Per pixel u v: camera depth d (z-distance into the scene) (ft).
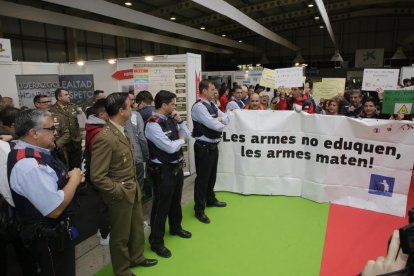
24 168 4.81
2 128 8.55
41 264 5.20
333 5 47.21
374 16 63.52
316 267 7.97
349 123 11.16
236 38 68.90
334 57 59.98
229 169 12.92
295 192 12.55
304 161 12.26
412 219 2.49
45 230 5.08
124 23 43.47
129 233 7.16
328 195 11.85
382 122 10.66
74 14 35.14
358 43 67.05
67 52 39.42
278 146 12.32
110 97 6.57
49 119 5.25
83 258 8.59
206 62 73.20
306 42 71.10
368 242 9.11
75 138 13.53
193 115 10.18
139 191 7.49
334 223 10.27
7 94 17.53
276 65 74.54
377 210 11.11
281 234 9.61
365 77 14.84
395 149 10.66
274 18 51.11
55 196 4.96
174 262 8.25
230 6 24.45
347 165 11.44
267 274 7.73
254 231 9.82
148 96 11.27
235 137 12.57
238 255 8.54
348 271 7.80
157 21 28.78
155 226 8.45
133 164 7.14
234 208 11.50
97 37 43.88
